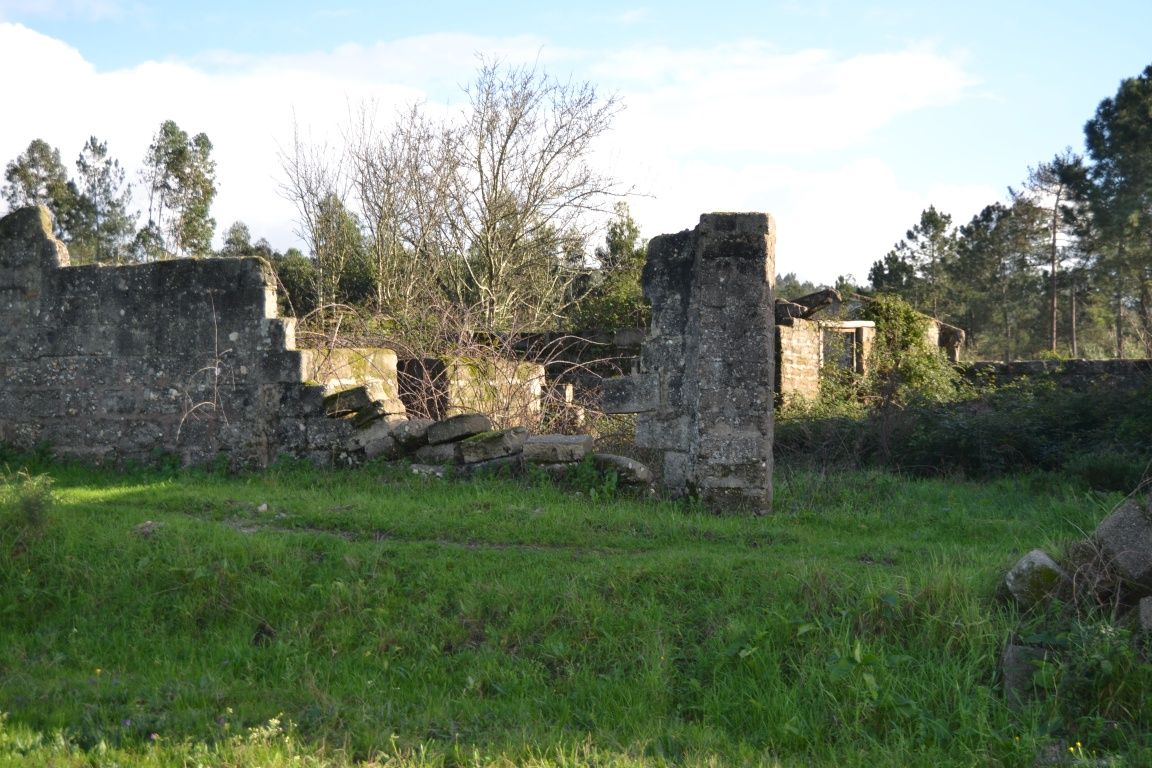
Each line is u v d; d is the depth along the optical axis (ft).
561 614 21.44
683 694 19.07
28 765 14.98
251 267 37.27
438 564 23.95
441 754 16.10
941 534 28.58
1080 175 126.52
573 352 65.92
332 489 33.30
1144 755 16.11
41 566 24.63
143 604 23.09
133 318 38.52
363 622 21.91
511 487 32.81
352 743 16.63
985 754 16.47
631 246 89.35
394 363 42.14
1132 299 131.44
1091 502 32.50
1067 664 18.12
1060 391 59.00
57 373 39.32
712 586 22.26
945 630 19.66
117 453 38.55
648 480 32.89
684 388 32.42
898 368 69.56
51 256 39.47
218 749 15.70
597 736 17.20
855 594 21.04
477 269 84.89
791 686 18.95
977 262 175.32
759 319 31.30
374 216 84.17
